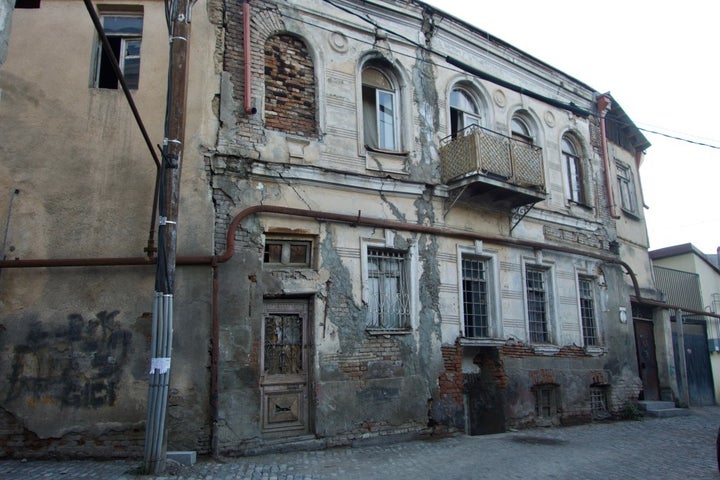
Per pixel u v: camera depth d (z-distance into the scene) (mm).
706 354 19812
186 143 9469
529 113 14797
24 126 9227
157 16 10023
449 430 10859
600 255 15117
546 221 14195
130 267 8922
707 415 15547
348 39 11586
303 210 9969
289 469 7773
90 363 8547
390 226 11000
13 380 8367
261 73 10328
